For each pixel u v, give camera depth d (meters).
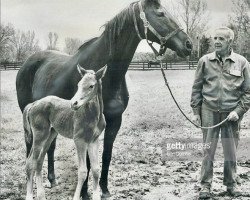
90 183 5.30
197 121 5.19
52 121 4.60
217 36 5.07
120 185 5.26
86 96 4.30
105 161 4.84
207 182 5.14
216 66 5.08
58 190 5.18
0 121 6.55
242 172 5.63
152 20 4.66
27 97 5.68
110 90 4.67
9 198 5.10
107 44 4.68
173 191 5.14
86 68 4.76
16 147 6.18
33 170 4.77
